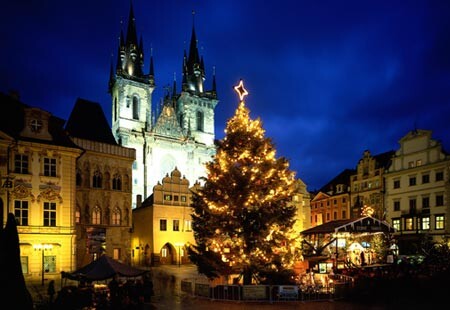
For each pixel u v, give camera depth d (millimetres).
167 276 45281
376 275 28969
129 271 25031
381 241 41812
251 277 28609
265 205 28250
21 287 13344
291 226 29344
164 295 28906
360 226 34750
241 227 28422
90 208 53344
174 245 68188
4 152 39688
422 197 65875
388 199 72438
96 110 63594
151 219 67688
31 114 42250
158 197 68312
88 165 53969
